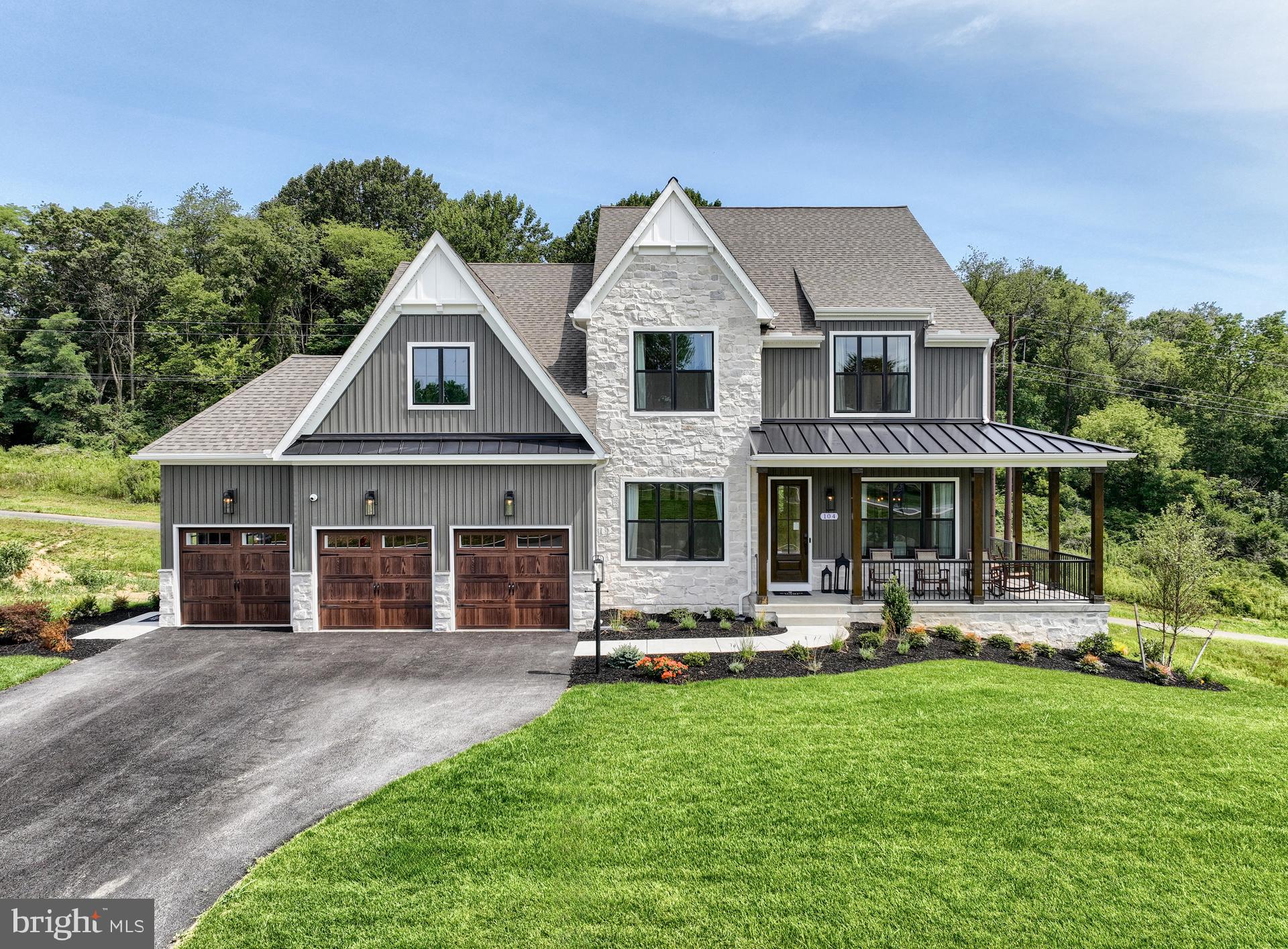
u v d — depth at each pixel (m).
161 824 7.94
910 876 6.93
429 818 7.96
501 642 15.23
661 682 12.56
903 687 12.29
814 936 6.10
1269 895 6.73
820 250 21.25
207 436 16.77
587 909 6.46
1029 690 12.30
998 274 64.62
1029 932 6.19
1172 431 46.25
